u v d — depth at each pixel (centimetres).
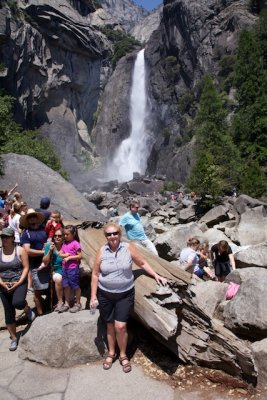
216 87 6850
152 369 424
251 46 4425
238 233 1268
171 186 5216
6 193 1036
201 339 418
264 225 1277
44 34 7506
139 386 397
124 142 8850
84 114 9188
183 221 1988
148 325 416
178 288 434
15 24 6625
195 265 738
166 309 417
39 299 543
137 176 6881
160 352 453
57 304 520
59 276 505
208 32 7400
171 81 8138
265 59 5203
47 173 1574
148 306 417
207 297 519
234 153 3391
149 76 8656
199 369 415
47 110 7912
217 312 502
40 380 414
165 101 8112
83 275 555
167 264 501
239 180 2809
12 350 475
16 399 387
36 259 541
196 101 7300
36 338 451
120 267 411
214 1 7600
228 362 401
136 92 8962
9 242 473
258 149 3709
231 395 381
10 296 476
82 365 437
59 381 411
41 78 7475
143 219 2156
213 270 770
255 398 375
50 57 7650
